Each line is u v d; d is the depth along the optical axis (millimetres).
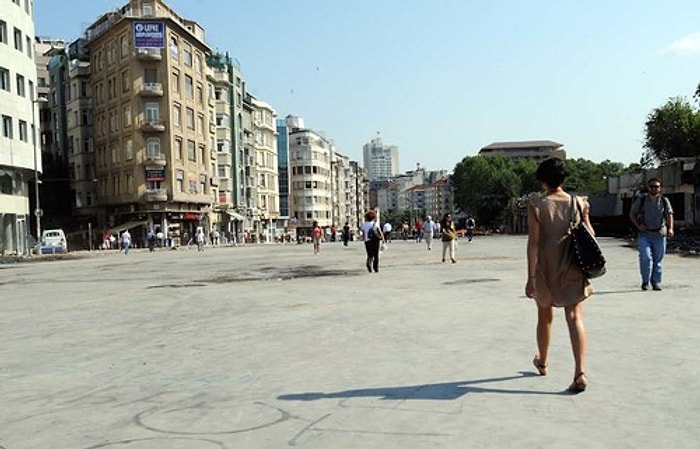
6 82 43219
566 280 4918
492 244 37531
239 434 4137
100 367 6340
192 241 68750
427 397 4816
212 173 74875
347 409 4590
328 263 23203
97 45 67625
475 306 9688
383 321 8523
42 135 77375
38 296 14289
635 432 3943
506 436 3924
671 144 47094
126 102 63031
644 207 10766
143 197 61969
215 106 77188
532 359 5961
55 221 68938
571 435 3912
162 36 62094
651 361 5742
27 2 47031
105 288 15742
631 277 13250
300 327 8281
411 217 197125
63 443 4094
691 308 8773
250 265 23641
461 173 109125
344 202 161000
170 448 3920
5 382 5824
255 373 5797
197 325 8836
